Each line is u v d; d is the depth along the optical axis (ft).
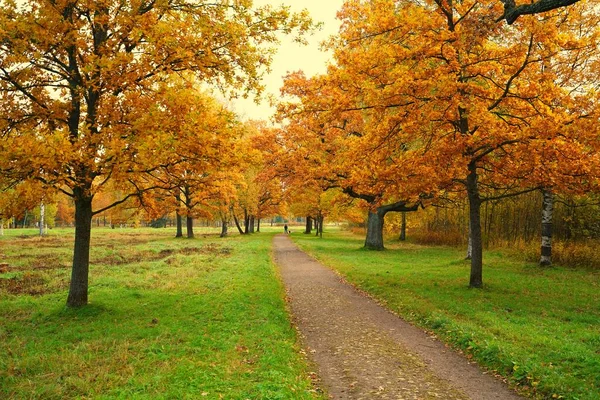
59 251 81.25
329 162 79.46
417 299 37.63
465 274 51.01
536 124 33.22
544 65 40.47
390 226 134.41
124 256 75.97
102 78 29.12
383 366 22.57
